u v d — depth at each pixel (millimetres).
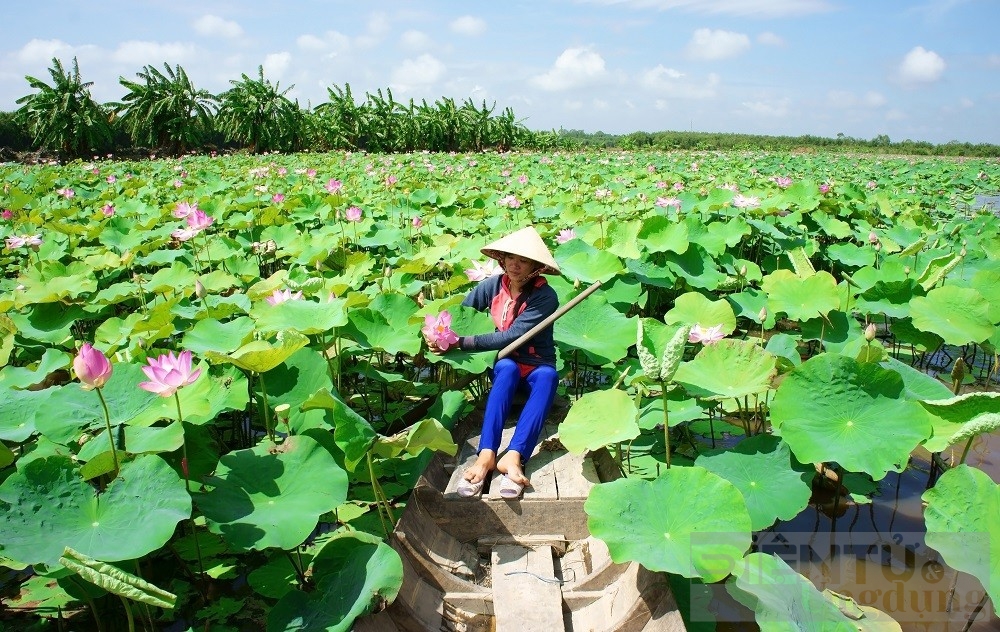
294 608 2332
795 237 7422
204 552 3043
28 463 2352
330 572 2516
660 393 3695
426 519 2941
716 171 17953
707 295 6262
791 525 3209
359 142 37688
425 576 2605
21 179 14383
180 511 2314
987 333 4234
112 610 2711
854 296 5473
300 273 5414
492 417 3240
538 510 2945
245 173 16344
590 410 3197
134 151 33188
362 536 2545
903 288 5211
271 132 34688
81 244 7848
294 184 13055
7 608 2689
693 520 2449
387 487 3592
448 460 3484
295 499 2613
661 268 5676
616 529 2449
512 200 8406
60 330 4879
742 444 3176
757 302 5133
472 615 2535
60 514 2291
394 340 3959
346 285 4703
